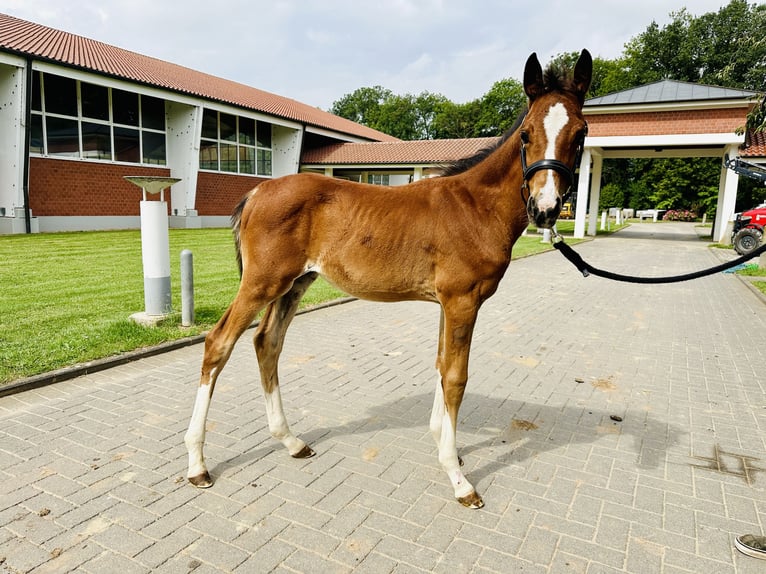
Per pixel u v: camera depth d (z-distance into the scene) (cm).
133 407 413
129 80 1823
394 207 295
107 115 1947
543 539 262
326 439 371
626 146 2336
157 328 611
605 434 390
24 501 282
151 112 2108
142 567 234
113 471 316
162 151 2178
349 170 3039
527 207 263
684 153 2562
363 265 297
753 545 256
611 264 1499
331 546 252
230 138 2508
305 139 3103
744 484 320
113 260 1125
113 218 1995
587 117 2281
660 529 273
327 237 300
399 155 2730
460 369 293
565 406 446
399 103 6556
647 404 454
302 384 483
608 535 267
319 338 650
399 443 367
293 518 275
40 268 1004
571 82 268
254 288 301
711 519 283
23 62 1534
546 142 253
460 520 277
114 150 1986
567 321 785
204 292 834
